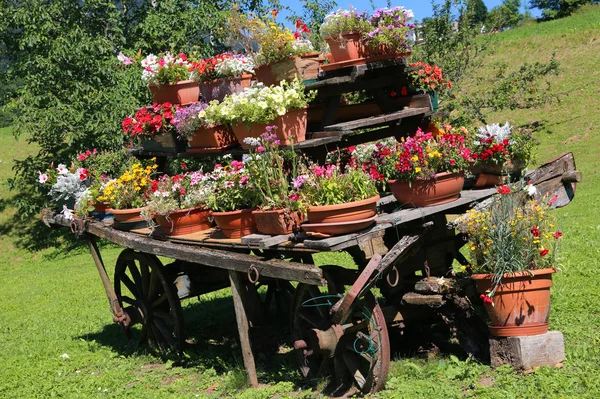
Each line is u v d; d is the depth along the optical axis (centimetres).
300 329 670
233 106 699
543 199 618
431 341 666
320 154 717
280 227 601
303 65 740
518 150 674
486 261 569
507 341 570
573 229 1182
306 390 619
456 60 2192
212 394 661
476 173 693
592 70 2662
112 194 859
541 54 2938
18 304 1409
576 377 528
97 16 2162
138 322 880
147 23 2073
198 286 839
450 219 664
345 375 617
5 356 958
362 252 572
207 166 1655
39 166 2170
